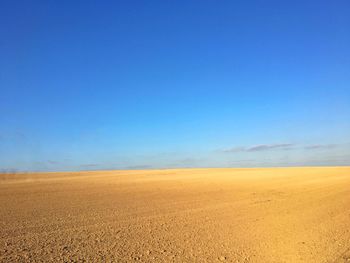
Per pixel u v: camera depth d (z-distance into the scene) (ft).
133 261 28.68
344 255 31.42
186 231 40.19
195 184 104.58
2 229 37.86
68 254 29.73
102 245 33.01
